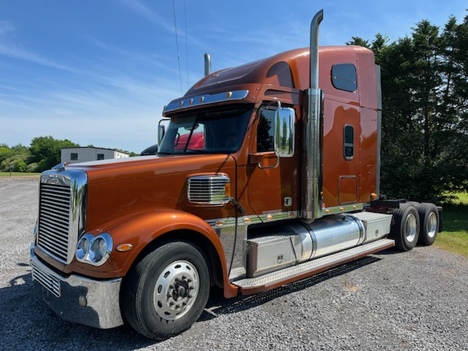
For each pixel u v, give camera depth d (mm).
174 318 3445
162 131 5453
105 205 3451
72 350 3264
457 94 13773
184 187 3871
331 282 5188
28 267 5809
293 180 4824
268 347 3320
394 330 3668
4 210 12867
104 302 3125
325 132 5305
